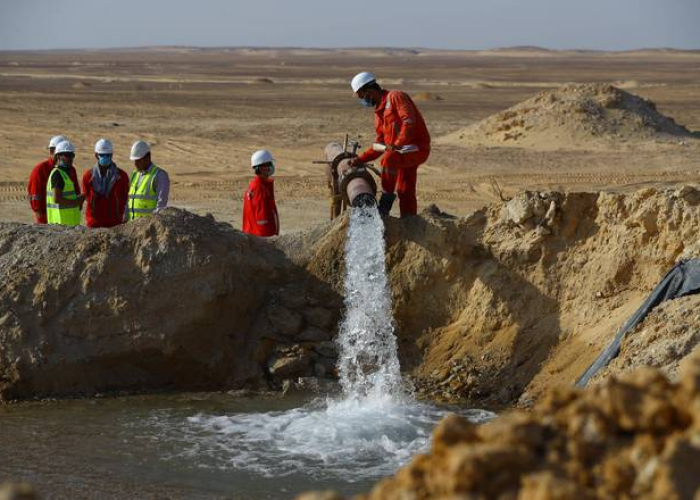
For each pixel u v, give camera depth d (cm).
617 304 991
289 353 1035
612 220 1025
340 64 13350
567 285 1030
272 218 1145
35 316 984
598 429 436
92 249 1016
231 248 1044
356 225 1061
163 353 995
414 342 1060
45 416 918
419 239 1080
